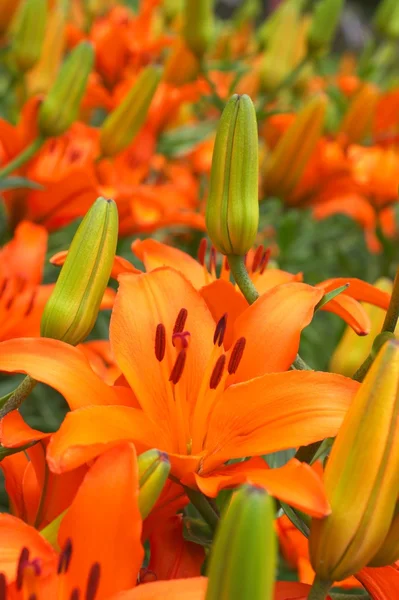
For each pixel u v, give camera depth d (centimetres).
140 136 107
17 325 79
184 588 51
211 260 76
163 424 60
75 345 63
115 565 52
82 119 122
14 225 95
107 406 57
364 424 52
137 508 52
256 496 47
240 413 59
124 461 53
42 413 100
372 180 113
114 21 129
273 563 47
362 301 72
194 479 57
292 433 57
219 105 118
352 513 53
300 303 63
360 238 147
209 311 63
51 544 55
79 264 62
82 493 53
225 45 148
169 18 150
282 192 108
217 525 59
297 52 144
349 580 65
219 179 64
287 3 123
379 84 177
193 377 62
